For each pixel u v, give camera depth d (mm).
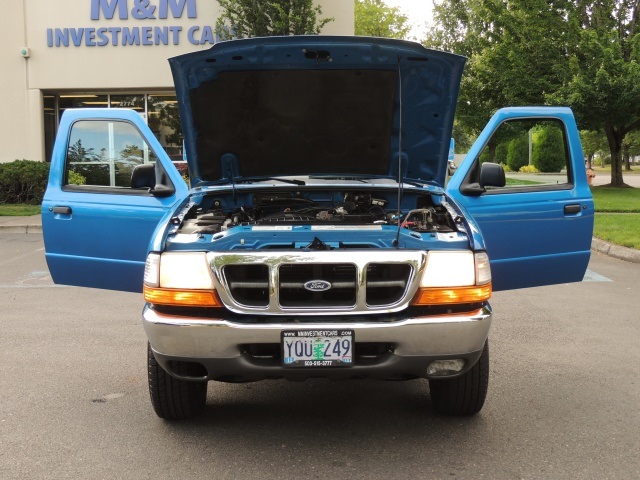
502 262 4957
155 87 19469
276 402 4375
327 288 3416
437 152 4750
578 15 22766
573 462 3422
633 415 4082
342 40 4047
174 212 4086
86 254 4926
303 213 4477
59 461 3479
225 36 18000
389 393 4547
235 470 3354
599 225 12914
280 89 4508
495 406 4254
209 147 4785
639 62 21391
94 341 5887
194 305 3436
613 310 6926
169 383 3805
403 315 3463
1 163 19141
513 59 22391
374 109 4633
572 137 5141
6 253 11281
